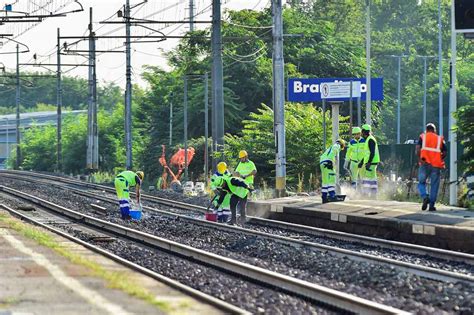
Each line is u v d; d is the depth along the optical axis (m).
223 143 113.62
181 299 31.42
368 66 93.31
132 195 106.12
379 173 94.88
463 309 33.25
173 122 179.50
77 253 45.22
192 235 62.19
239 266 42.31
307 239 58.56
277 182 93.12
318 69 177.62
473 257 46.41
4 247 45.06
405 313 29.91
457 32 72.38
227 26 176.62
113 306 29.19
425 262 46.94
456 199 71.50
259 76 170.75
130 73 155.75
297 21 187.12
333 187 75.19
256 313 31.89
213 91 113.69
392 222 58.97
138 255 50.34
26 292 31.48
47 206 88.81
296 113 121.19
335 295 33.34
